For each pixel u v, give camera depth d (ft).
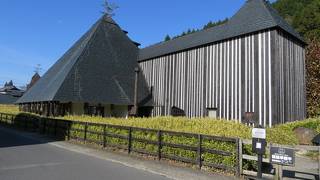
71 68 102.47
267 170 36.96
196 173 38.22
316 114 108.17
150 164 43.62
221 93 84.12
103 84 103.81
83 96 97.30
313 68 112.27
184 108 94.58
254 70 77.97
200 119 52.08
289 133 61.21
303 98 87.86
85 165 42.14
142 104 104.53
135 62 118.32
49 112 105.40
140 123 55.21
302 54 89.66
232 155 37.29
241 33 81.10
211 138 39.58
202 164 40.63
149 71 111.86
